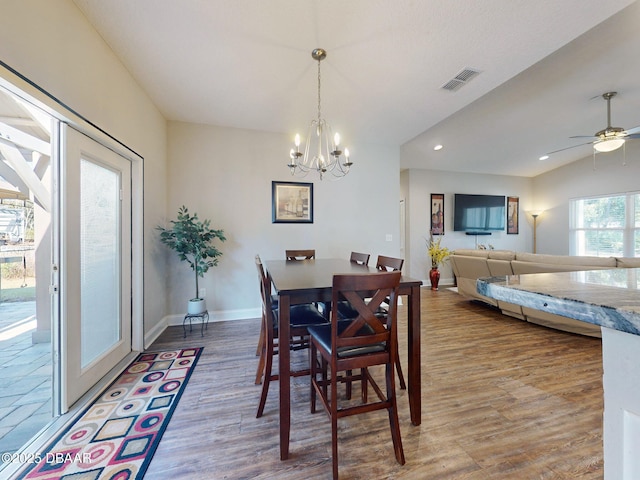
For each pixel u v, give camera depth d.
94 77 1.87
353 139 4.01
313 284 1.56
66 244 1.67
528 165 6.28
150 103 2.84
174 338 2.94
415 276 6.17
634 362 0.50
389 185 4.26
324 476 1.27
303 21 1.80
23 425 1.59
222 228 3.54
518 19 1.78
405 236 6.27
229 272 3.57
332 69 2.32
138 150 2.56
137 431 1.55
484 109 3.86
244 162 3.60
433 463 1.34
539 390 1.96
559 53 2.67
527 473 1.28
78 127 1.74
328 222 3.97
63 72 1.58
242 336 3.00
